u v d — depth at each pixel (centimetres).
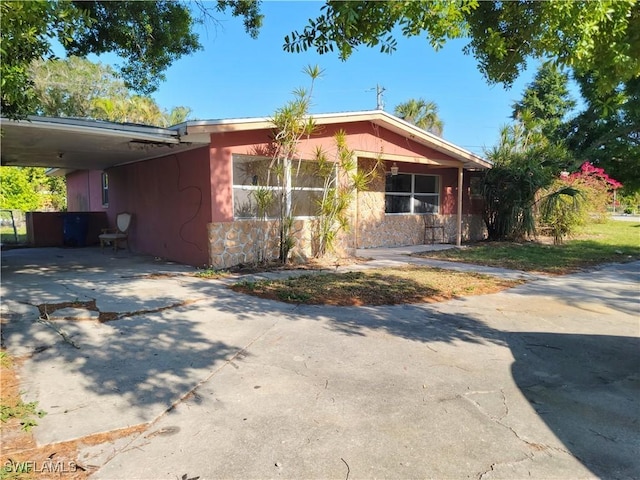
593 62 304
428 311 564
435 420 285
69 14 298
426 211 1491
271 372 361
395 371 366
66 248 1334
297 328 481
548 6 274
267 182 925
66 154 1031
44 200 2653
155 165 1058
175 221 982
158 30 841
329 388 332
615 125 2053
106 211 1423
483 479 224
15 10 254
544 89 2589
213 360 386
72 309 543
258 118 847
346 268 891
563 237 1498
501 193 1471
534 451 251
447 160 1289
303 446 253
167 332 462
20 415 285
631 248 1299
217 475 225
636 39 297
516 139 1485
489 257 1100
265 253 927
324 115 934
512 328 497
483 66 400
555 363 392
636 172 2203
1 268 894
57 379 344
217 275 791
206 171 855
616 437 267
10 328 466
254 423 279
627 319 542
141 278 768
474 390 332
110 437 261
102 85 2909
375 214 1337
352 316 532
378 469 232
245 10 862
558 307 598
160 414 290
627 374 370
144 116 2980
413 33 283
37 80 2466
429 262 1005
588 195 1512
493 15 341
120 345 422
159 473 227
